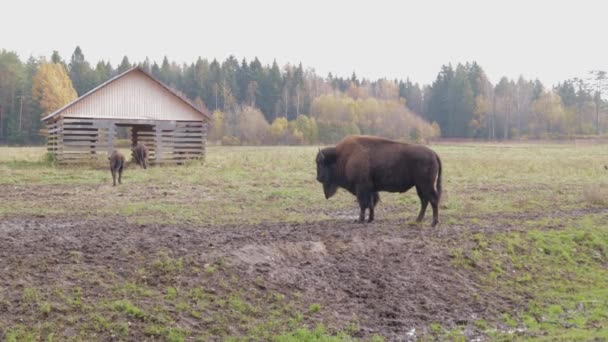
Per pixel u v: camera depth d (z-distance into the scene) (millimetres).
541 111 115875
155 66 128375
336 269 10188
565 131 114250
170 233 11258
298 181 21828
